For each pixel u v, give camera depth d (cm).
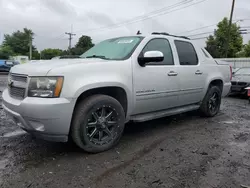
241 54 3891
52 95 271
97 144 314
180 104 447
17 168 268
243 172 272
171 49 420
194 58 470
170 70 400
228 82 570
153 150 332
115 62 329
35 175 254
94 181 245
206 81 490
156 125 463
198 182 248
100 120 314
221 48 3519
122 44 390
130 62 345
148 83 364
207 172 270
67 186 235
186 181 249
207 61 500
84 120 297
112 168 274
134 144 354
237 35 3503
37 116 268
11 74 323
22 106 273
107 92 339
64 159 295
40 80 273
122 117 337
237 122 507
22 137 371
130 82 340
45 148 328
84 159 296
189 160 301
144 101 366
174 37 442
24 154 307
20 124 299
